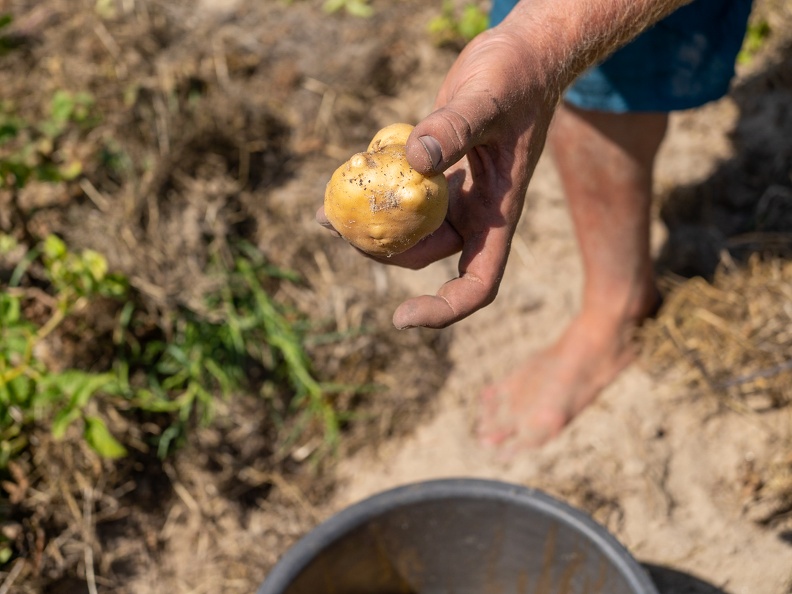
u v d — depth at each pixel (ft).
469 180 3.93
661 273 7.56
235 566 6.48
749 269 7.43
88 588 6.27
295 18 9.12
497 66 3.56
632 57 5.30
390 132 4.02
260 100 8.41
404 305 3.66
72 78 8.19
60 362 6.66
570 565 5.31
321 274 7.68
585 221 6.32
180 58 8.50
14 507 6.18
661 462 6.55
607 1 3.88
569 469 6.61
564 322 7.51
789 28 8.93
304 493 6.86
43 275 7.00
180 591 6.37
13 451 6.25
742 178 8.04
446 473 6.78
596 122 5.73
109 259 7.11
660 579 6.08
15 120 7.86
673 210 7.89
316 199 7.97
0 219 7.13
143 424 6.74
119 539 6.45
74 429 6.43
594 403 6.89
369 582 5.58
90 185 7.53
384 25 9.12
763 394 6.70
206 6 9.10
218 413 6.91
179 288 7.17
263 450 6.98
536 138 3.78
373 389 7.23
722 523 6.24
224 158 7.98
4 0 8.73
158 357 7.02
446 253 3.98
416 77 8.89
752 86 8.59
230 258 7.49
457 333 7.48
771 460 6.41
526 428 6.82
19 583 6.04
